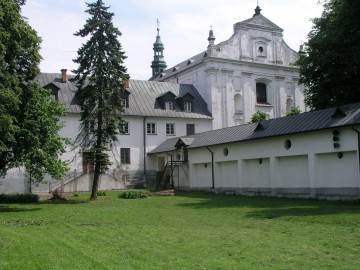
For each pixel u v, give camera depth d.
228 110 56.47
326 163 28.11
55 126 27.53
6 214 22.83
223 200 29.86
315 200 27.53
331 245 12.10
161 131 52.62
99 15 32.69
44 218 20.64
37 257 10.57
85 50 32.31
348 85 36.25
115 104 33.16
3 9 23.03
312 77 37.88
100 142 33.25
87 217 20.77
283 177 31.39
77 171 46.78
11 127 22.28
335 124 26.52
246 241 12.98
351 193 26.25
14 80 23.19
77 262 10.08
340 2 37.19
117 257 10.73
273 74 60.25
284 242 12.72
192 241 13.09
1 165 27.00
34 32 25.47
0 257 10.55
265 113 56.81
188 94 54.94
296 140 29.75
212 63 55.97
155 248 11.96
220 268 9.61
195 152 41.56
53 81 50.03
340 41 34.97
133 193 34.78
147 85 55.94
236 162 36.16
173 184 45.31
